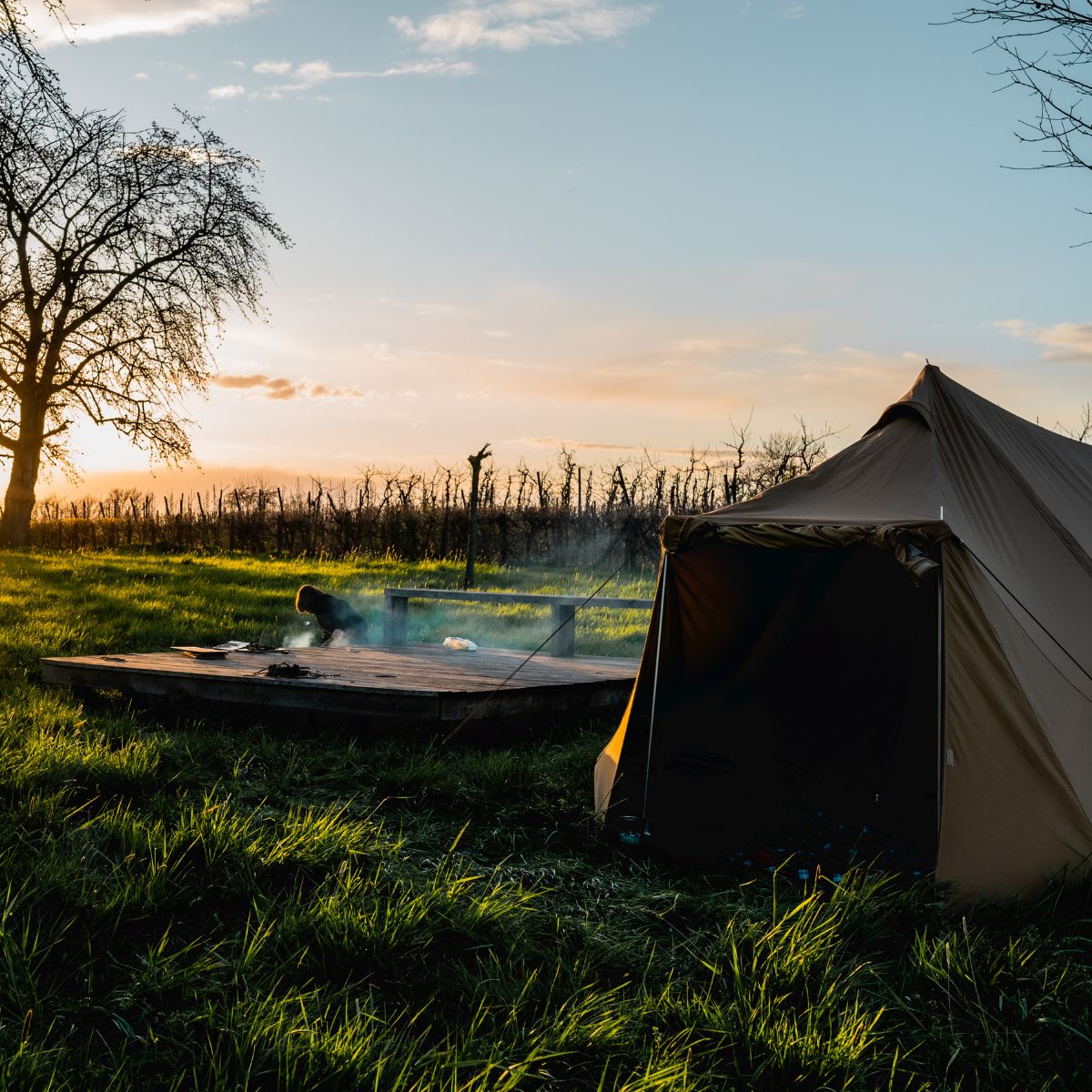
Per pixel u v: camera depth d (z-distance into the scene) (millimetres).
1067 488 6035
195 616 13008
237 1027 2934
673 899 4230
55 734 6371
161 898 3834
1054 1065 3047
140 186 26672
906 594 6922
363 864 4418
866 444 6145
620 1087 2801
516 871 4523
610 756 5746
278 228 28609
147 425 27719
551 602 9523
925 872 4504
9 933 3375
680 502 33688
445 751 6574
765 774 6215
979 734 4508
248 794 5469
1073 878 4340
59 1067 2729
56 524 36500
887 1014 3320
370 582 18766
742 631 6996
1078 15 4348
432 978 3398
